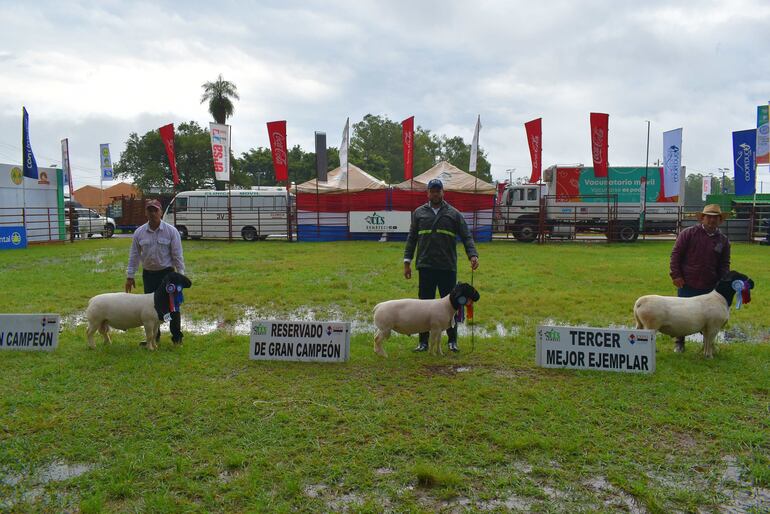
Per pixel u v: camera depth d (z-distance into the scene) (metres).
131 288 7.06
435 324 6.34
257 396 5.09
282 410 4.75
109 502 3.38
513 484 3.56
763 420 4.52
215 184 63.59
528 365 6.07
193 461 3.85
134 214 38.28
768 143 24.47
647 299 6.36
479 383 5.41
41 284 12.54
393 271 14.87
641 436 4.26
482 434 4.27
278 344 6.25
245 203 28.39
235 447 4.06
